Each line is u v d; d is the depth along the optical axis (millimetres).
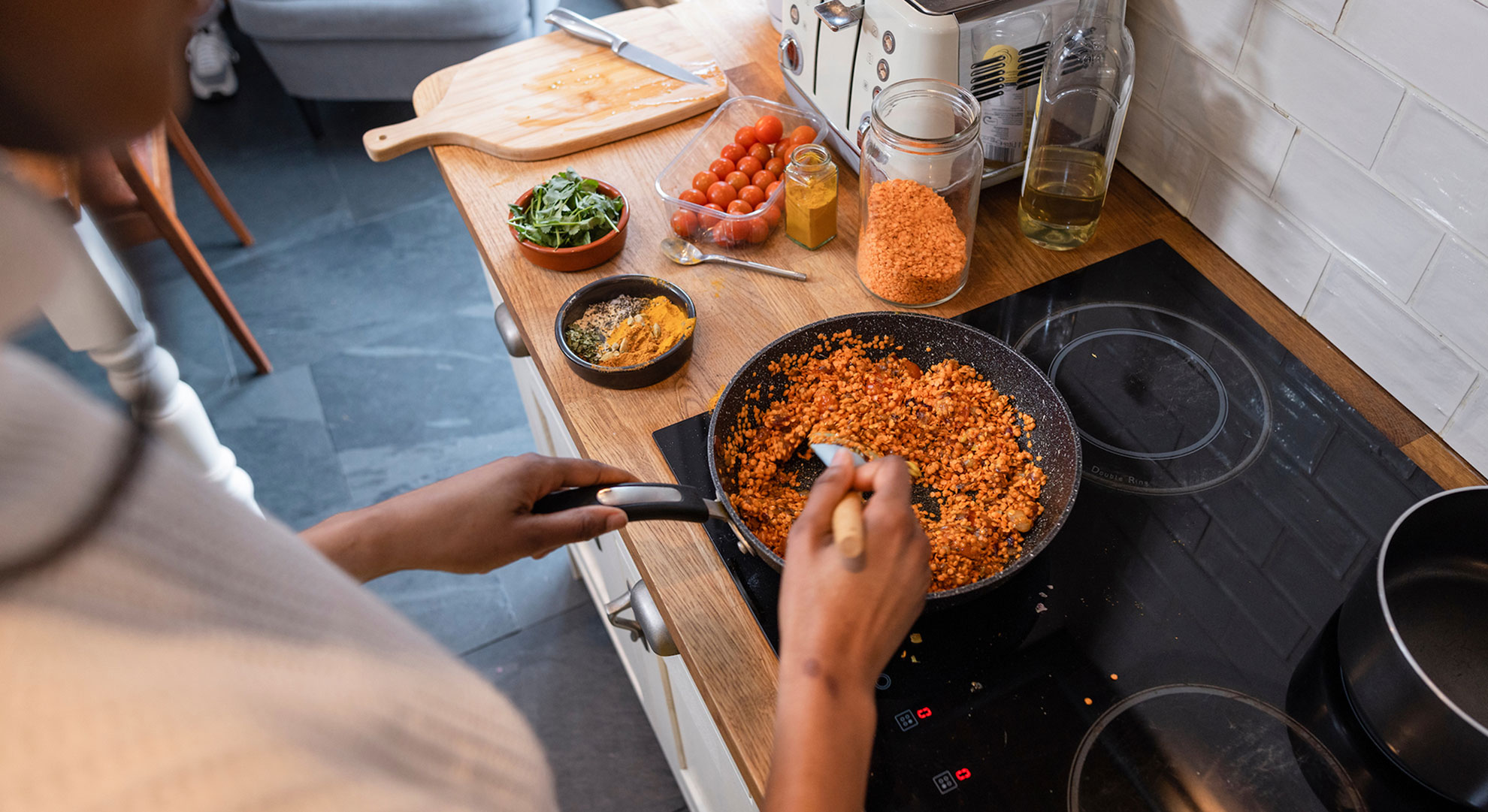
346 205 2721
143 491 250
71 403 246
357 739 276
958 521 850
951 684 763
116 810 228
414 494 705
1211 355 996
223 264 2562
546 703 1806
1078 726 736
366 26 2547
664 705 1284
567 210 1113
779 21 1454
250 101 3090
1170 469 898
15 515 224
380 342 2373
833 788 502
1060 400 861
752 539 775
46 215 235
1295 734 722
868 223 1046
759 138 1231
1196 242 1113
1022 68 1057
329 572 300
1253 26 938
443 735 305
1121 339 1012
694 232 1137
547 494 753
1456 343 862
